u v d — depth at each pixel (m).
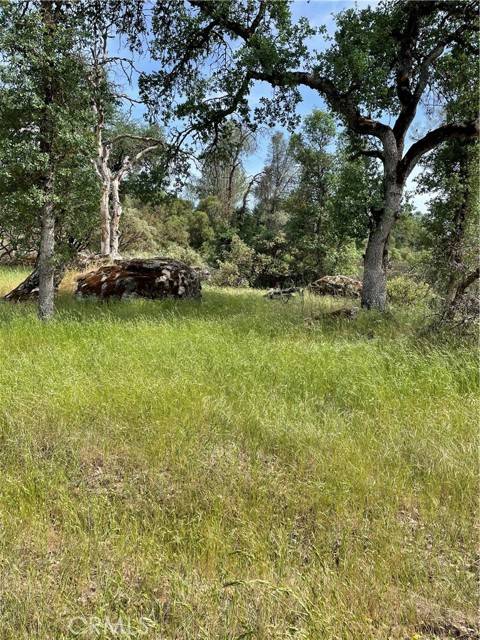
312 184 26.06
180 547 2.46
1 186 8.12
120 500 2.88
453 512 2.89
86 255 18.31
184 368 5.27
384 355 5.95
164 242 31.44
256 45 10.00
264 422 3.97
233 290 19.41
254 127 12.26
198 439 3.72
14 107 7.58
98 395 4.38
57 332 7.16
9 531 2.53
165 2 10.63
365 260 11.27
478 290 8.35
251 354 5.98
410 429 3.95
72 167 8.67
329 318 9.40
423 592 2.23
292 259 27.88
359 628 1.94
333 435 3.76
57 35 7.86
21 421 3.87
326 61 10.27
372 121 10.79
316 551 2.39
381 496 3.03
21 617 1.93
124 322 8.23
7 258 20.73
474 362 5.49
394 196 10.80
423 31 10.73
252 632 1.70
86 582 2.18
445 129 9.97
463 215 12.36
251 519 2.73
